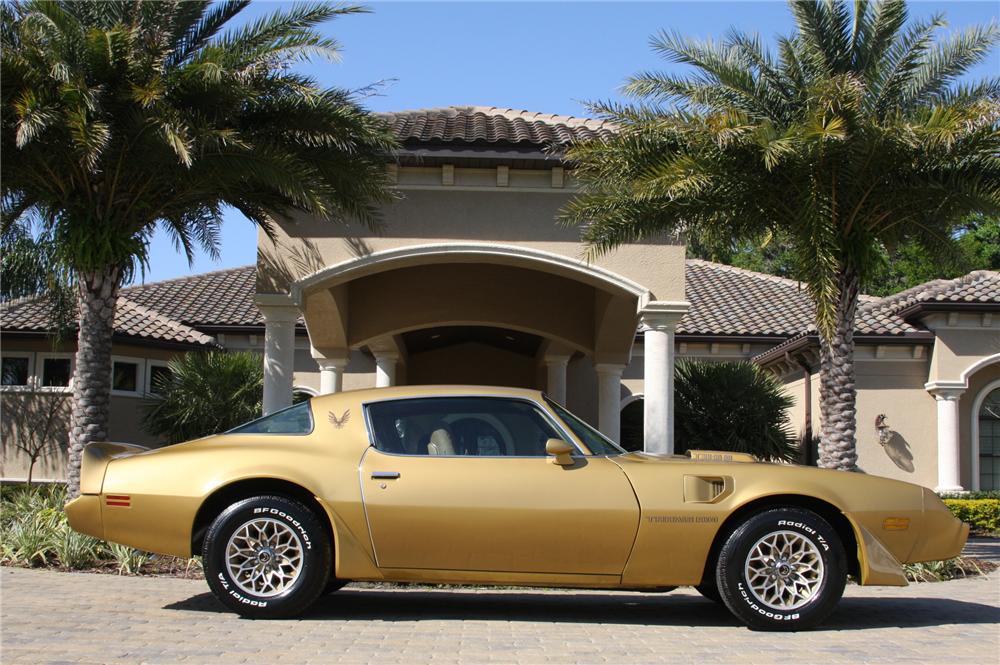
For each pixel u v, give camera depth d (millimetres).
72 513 6062
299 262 11859
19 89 9773
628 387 22625
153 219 11469
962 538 6250
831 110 10023
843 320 11352
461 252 11914
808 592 5906
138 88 9633
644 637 5609
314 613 6242
